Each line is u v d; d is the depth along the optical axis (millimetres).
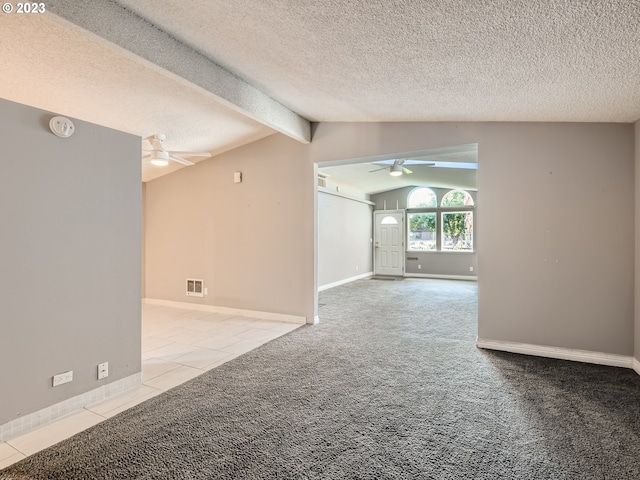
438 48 1992
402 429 2047
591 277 3123
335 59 2352
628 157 3008
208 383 2713
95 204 2410
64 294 2227
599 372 2889
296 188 4629
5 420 1953
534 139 3309
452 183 8758
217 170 5238
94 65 2600
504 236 3414
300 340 3840
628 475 1642
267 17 1926
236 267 5102
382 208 10641
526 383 2678
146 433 2020
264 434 2004
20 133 2021
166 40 2406
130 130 3941
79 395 2297
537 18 1571
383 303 6020
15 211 2004
